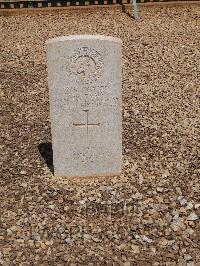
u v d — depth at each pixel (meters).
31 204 2.38
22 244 2.15
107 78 2.30
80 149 2.48
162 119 3.14
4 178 2.56
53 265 2.05
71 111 2.38
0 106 3.33
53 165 2.57
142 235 2.20
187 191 2.46
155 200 2.40
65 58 2.25
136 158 2.71
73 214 2.31
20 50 4.26
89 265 2.05
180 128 3.04
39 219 2.29
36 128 3.04
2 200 2.41
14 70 3.88
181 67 3.89
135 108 3.28
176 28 4.66
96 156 2.50
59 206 2.36
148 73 3.80
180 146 2.83
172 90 3.54
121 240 2.18
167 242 2.16
